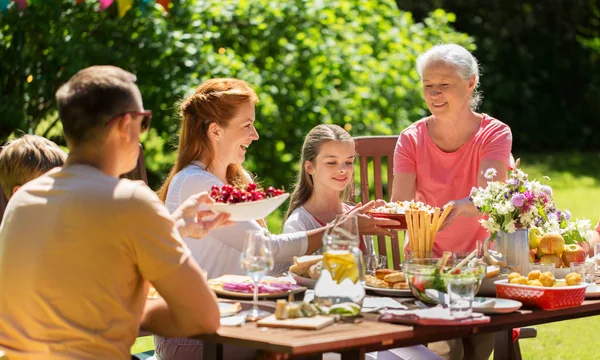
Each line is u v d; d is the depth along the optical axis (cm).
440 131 445
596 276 369
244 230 354
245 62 909
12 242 268
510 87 1677
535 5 1739
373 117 942
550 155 1662
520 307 305
